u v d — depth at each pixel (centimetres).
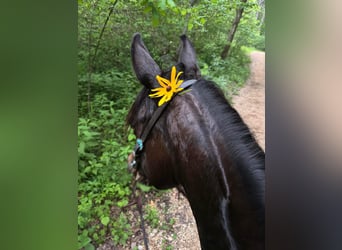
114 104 447
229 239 127
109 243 318
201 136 138
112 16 487
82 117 406
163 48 535
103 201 351
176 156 149
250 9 710
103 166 363
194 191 142
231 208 126
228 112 138
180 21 540
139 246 321
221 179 130
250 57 891
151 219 349
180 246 322
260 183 119
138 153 171
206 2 599
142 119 167
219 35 751
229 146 130
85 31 479
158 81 153
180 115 146
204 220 140
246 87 716
